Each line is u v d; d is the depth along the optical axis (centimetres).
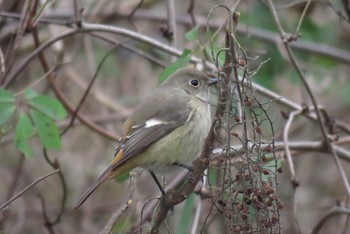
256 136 834
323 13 1511
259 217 765
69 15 1423
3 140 1297
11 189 1345
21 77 1452
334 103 1559
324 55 1470
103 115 1427
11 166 1507
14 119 1297
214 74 1050
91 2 1477
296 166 1515
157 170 980
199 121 986
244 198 768
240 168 771
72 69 1459
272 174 812
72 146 1517
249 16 1423
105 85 1540
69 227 1467
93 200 1506
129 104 1505
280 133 1234
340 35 1538
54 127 1038
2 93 1023
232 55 754
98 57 1512
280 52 1401
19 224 1387
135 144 948
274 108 1437
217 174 888
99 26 1139
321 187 1519
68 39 1465
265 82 1414
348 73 1516
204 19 1449
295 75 1431
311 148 1136
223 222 777
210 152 808
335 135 1172
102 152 1519
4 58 1230
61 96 1227
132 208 1148
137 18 1479
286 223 1316
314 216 1441
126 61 1536
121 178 1100
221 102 767
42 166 1498
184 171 1121
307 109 1145
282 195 1456
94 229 1465
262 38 1412
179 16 1460
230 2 1504
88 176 1507
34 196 1489
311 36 1465
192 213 1260
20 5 1309
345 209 1093
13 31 1220
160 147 958
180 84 1019
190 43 1433
